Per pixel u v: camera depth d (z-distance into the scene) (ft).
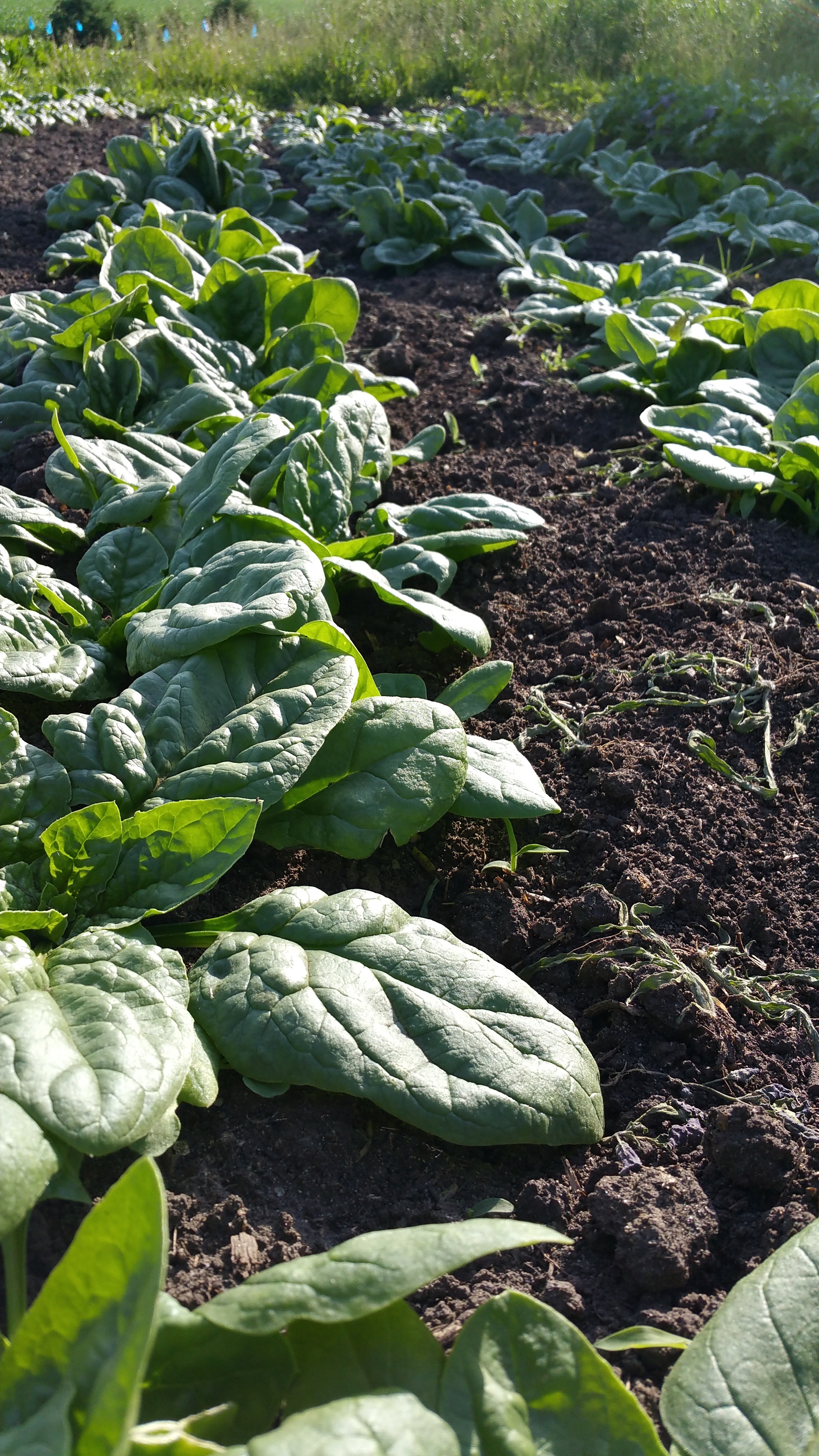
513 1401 1.42
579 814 2.48
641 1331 1.60
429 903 2.32
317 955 1.92
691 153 7.30
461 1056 1.81
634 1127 1.94
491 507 3.02
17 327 3.80
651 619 3.03
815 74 7.82
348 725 2.18
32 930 1.93
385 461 3.15
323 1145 1.88
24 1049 1.59
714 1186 1.86
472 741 2.40
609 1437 1.42
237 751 2.05
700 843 2.40
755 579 3.14
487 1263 1.76
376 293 5.23
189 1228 1.74
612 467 3.67
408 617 3.03
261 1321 1.39
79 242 5.04
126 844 1.97
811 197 6.57
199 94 9.90
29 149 7.23
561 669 2.90
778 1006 2.10
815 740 2.66
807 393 3.37
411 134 7.76
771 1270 1.59
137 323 3.68
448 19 10.78
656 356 3.97
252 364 3.70
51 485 3.04
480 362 4.50
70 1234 1.71
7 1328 1.60
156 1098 1.61
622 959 2.18
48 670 2.29
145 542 2.71
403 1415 1.32
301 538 2.58
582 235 5.89
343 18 11.33
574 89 9.09
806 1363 1.49
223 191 5.94
